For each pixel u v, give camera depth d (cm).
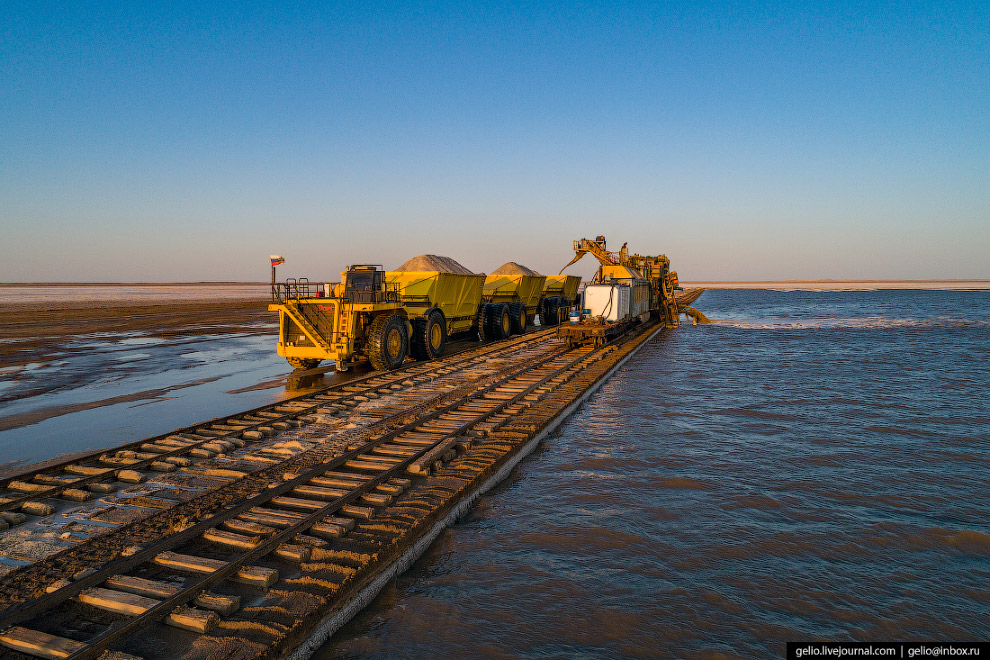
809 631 363
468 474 588
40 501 523
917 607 391
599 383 1220
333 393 1033
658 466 689
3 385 1179
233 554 421
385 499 521
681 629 364
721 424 895
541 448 768
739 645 348
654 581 422
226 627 329
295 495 538
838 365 1542
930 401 1069
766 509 559
